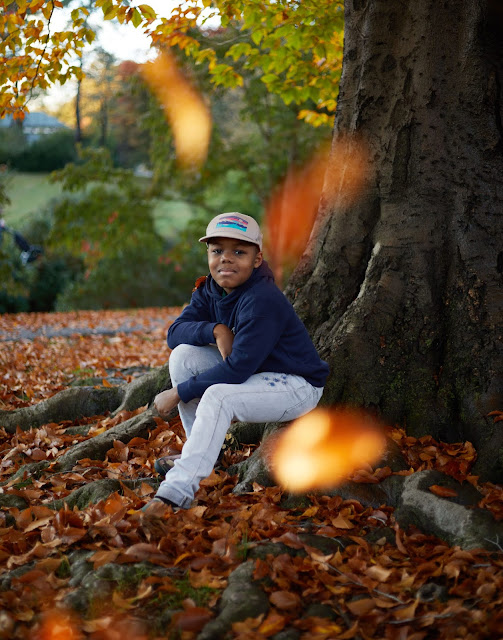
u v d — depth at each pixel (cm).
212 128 1811
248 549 273
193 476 293
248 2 622
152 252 2078
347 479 327
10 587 251
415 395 390
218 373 304
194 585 251
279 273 1870
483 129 405
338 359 393
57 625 228
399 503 314
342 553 276
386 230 418
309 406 325
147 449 392
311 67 791
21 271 2003
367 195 429
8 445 455
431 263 406
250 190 2142
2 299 1970
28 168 4003
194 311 345
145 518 284
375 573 258
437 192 409
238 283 314
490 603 237
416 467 350
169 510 293
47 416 495
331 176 451
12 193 3541
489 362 382
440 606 240
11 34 556
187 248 1942
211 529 287
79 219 1802
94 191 1794
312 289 441
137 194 1820
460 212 405
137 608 240
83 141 3881
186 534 285
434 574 258
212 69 763
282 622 228
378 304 404
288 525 291
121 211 1762
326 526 291
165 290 2023
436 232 407
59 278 2091
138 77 1648
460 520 285
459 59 405
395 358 396
